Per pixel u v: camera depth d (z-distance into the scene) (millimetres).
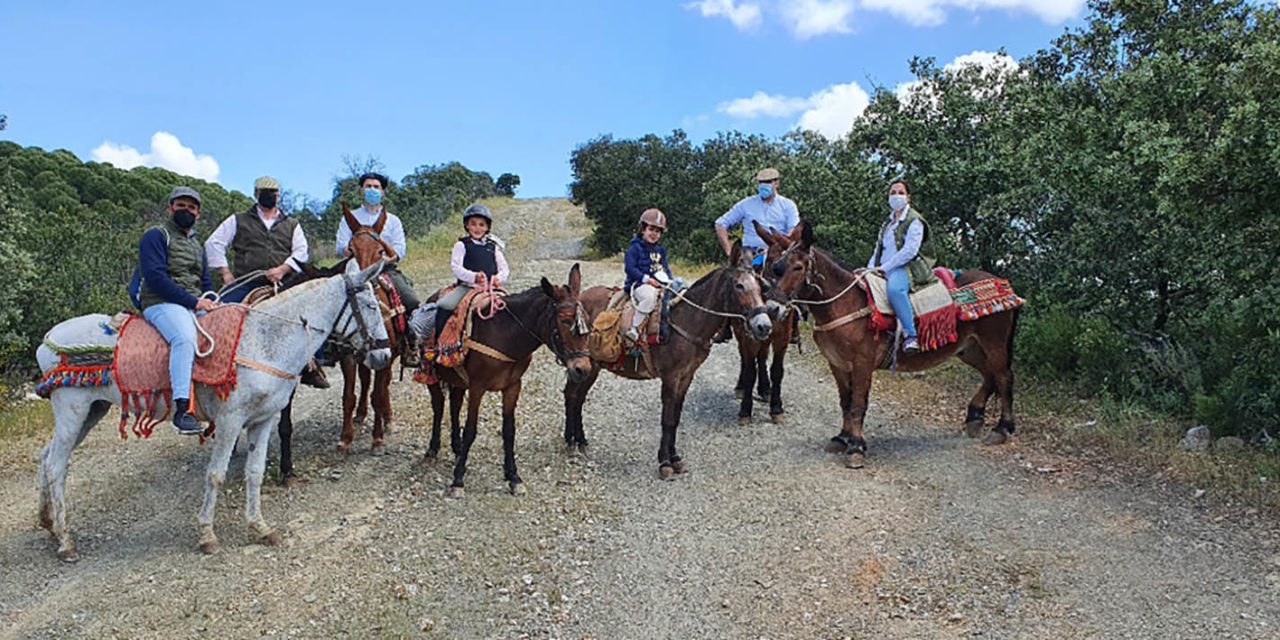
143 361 5484
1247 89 6871
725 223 8922
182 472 7398
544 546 6008
